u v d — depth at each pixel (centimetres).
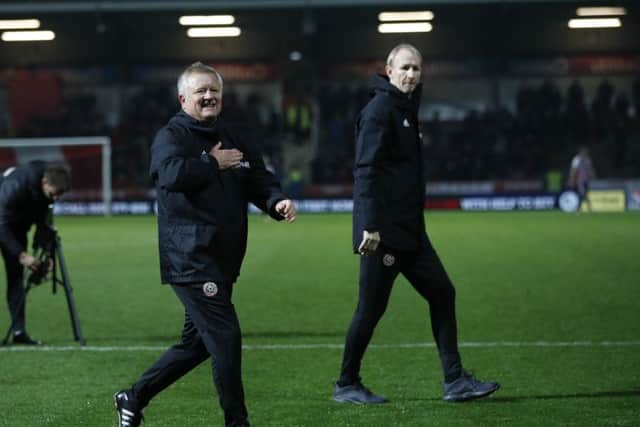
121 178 7175
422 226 1165
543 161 7231
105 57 7706
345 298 2242
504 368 1398
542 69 7731
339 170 7119
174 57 7725
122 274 2789
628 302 2114
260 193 978
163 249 943
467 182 6894
